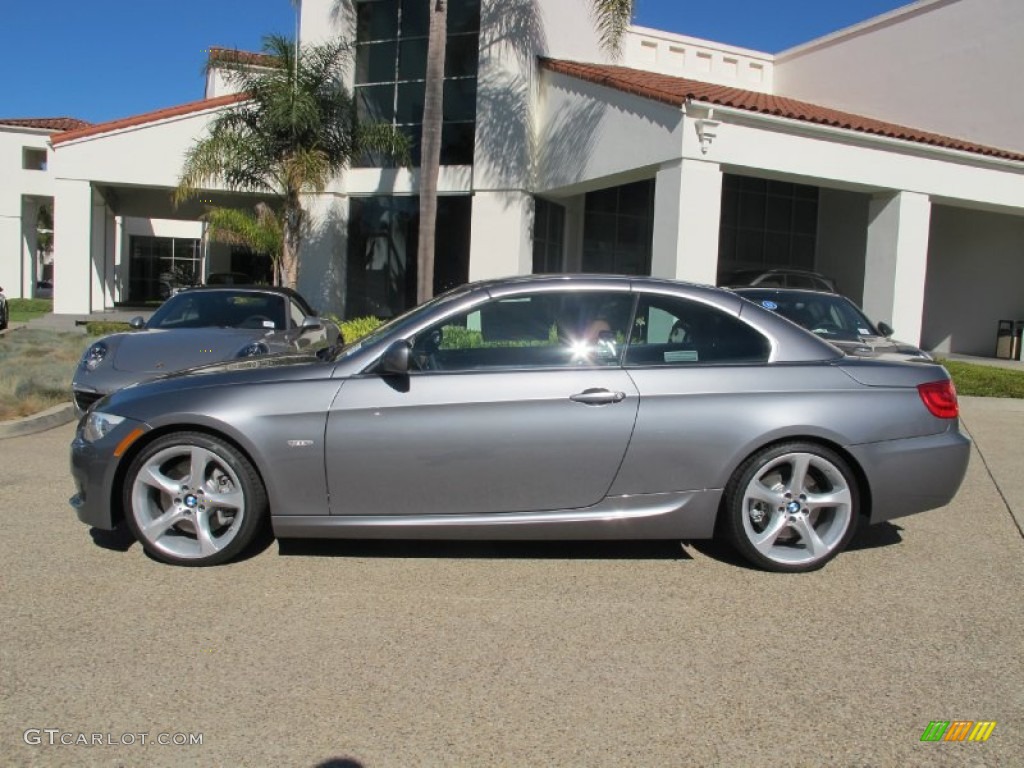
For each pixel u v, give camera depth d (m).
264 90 15.41
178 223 37.44
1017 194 15.48
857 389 4.50
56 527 5.11
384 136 16.20
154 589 4.16
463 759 2.78
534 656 3.53
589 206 19.16
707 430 4.37
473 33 17.58
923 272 14.70
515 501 4.36
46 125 33.38
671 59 20.53
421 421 4.28
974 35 17.58
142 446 4.41
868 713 3.12
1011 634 3.85
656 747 2.87
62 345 14.10
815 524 4.60
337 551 4.77
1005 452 8.37
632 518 4.39
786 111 12.92
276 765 2.73
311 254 18.69
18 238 33.12
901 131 15.04
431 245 14.16
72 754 2.76
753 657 3.56
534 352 4.48
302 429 4.28
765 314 4.68
